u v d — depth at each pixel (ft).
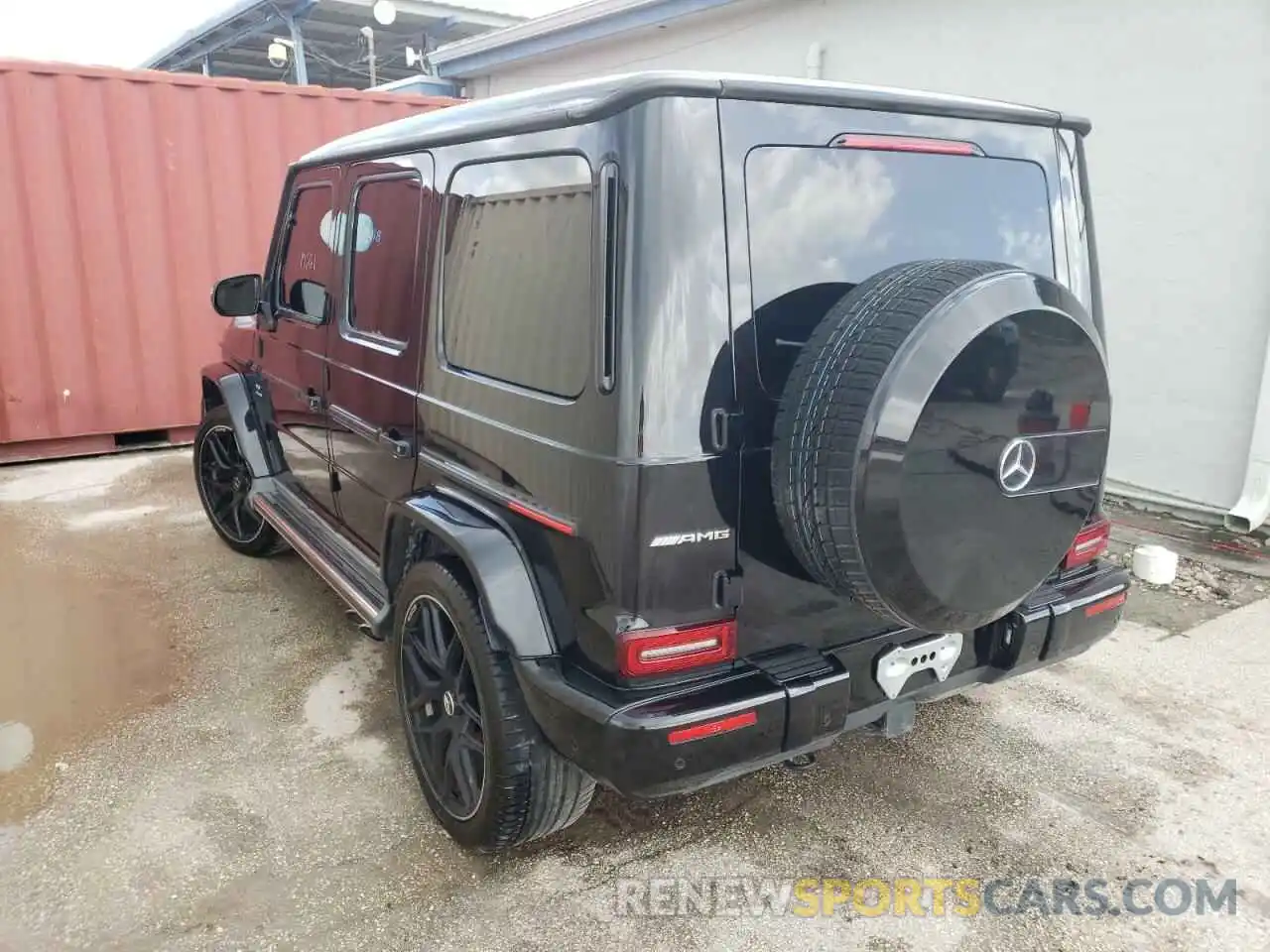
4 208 22.90
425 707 9.84
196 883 9.08
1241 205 17.90
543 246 7.97
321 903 8.79
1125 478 20.42
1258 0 17.11
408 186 10.32
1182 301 19.02
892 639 8.56
